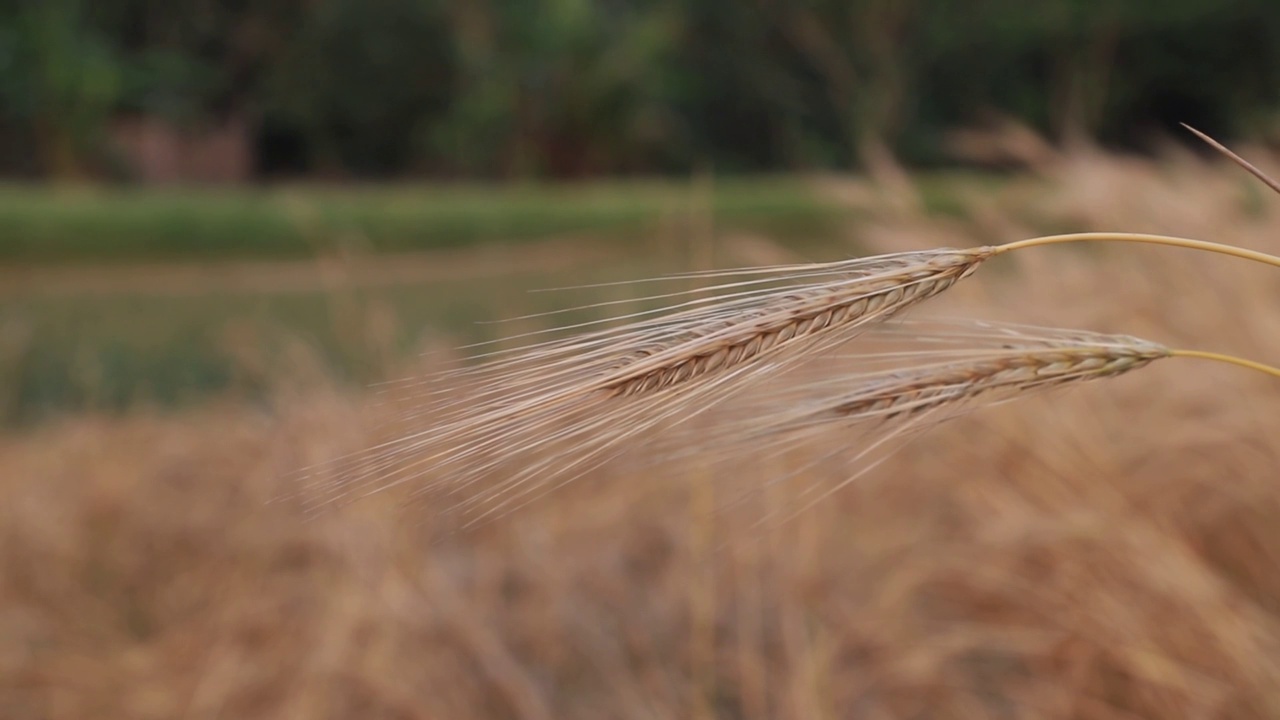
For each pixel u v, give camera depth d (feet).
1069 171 5.19
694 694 3.69
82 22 24.16
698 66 27.27
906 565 4.08
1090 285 4.28
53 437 7.13
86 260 13.42
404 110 26.61
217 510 5.49
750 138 27.58
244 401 7.28
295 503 4.74
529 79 23.54
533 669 4.13
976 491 3.88
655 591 4.45
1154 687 3.17
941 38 25.68
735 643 4.09
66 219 13.91
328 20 25.81
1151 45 25.38
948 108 26.73
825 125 26.48
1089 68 25.67
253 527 5.02
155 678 4.33
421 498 1.81
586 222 14.69
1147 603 3.26
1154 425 3.64
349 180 27.09
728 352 1.71
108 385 8.38
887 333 1.77
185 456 6.22
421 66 26.11
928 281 1.72
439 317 9.54
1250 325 3.69
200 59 26.37
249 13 26.37
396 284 11.49
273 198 16.33
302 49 26.22
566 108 23.56
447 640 4.20
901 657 3.79
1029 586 3.59
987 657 3.82
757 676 3.74
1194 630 3.16
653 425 1.73
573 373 1.72
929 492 4.40
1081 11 24.99
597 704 3.89
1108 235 1.71
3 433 7.40
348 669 4.01
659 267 7.59
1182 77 25.67
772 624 4.07
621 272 9.86
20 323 10.12
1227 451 3.53
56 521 5.51
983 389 1.84
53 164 22.43
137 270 12.94
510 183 23.68
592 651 4.14
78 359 9.09
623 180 24.20
